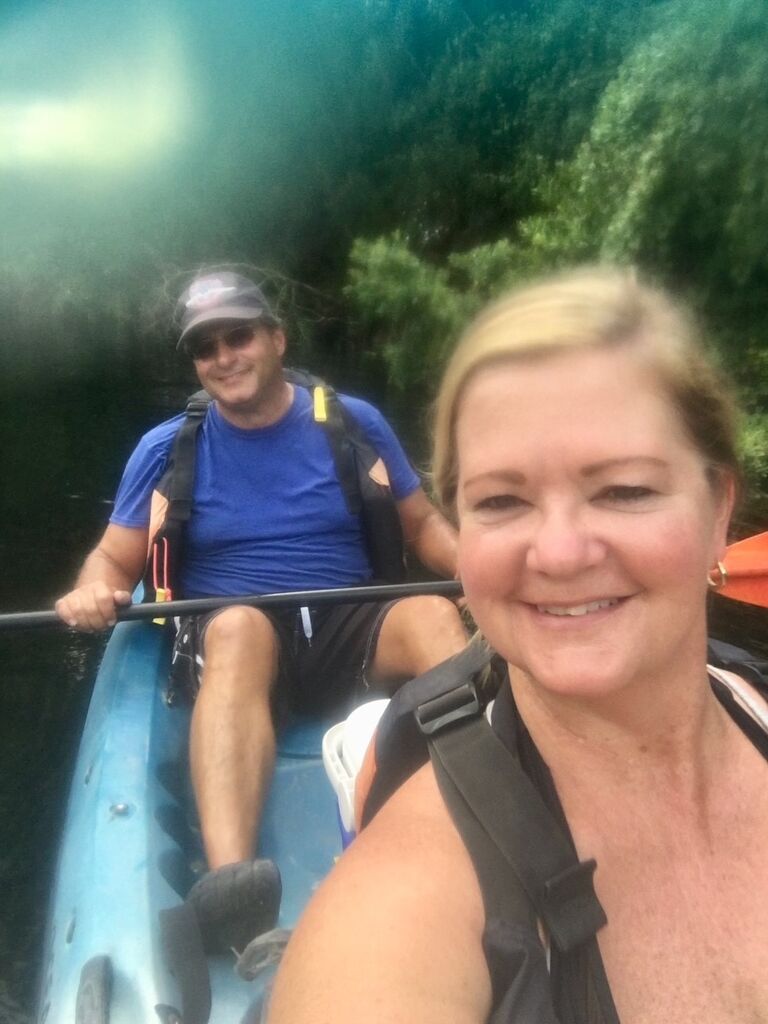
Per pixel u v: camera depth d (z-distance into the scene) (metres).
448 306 7.70
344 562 1.94
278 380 1.87
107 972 1.10
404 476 2.06
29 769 2.38
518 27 8.21
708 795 0.61
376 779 0.66
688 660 0.59
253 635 1.63
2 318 9.29
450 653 1.67
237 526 1.89
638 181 5.57
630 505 0.56
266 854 1.58
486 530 0.58
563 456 0.55
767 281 5.30
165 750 1.71
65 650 2.98
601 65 7.56
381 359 8.52
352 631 1.85
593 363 0.56
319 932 0.53
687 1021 0.55
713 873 0.59
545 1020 0.50
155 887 1.30
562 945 0.53
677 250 5.52
